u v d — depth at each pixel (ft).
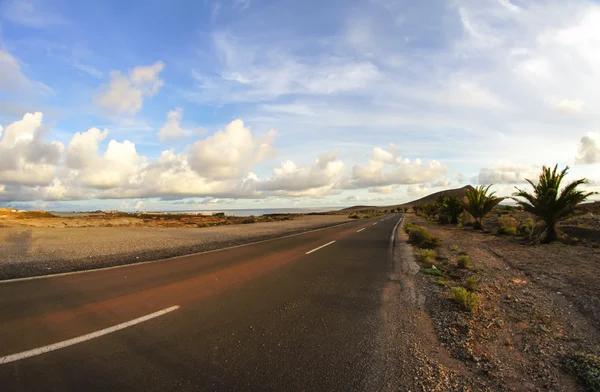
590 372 9.94
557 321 14.60
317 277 24.08
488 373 10.41
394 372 10.43
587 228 44.83
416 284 22.38
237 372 10.14
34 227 71.61
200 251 36.63
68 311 15.35
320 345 12.27
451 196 97.19
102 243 39.83
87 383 9.29
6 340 11.98
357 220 129.90
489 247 39.75
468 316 15.67
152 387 9.19
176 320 14.51
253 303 17.34
